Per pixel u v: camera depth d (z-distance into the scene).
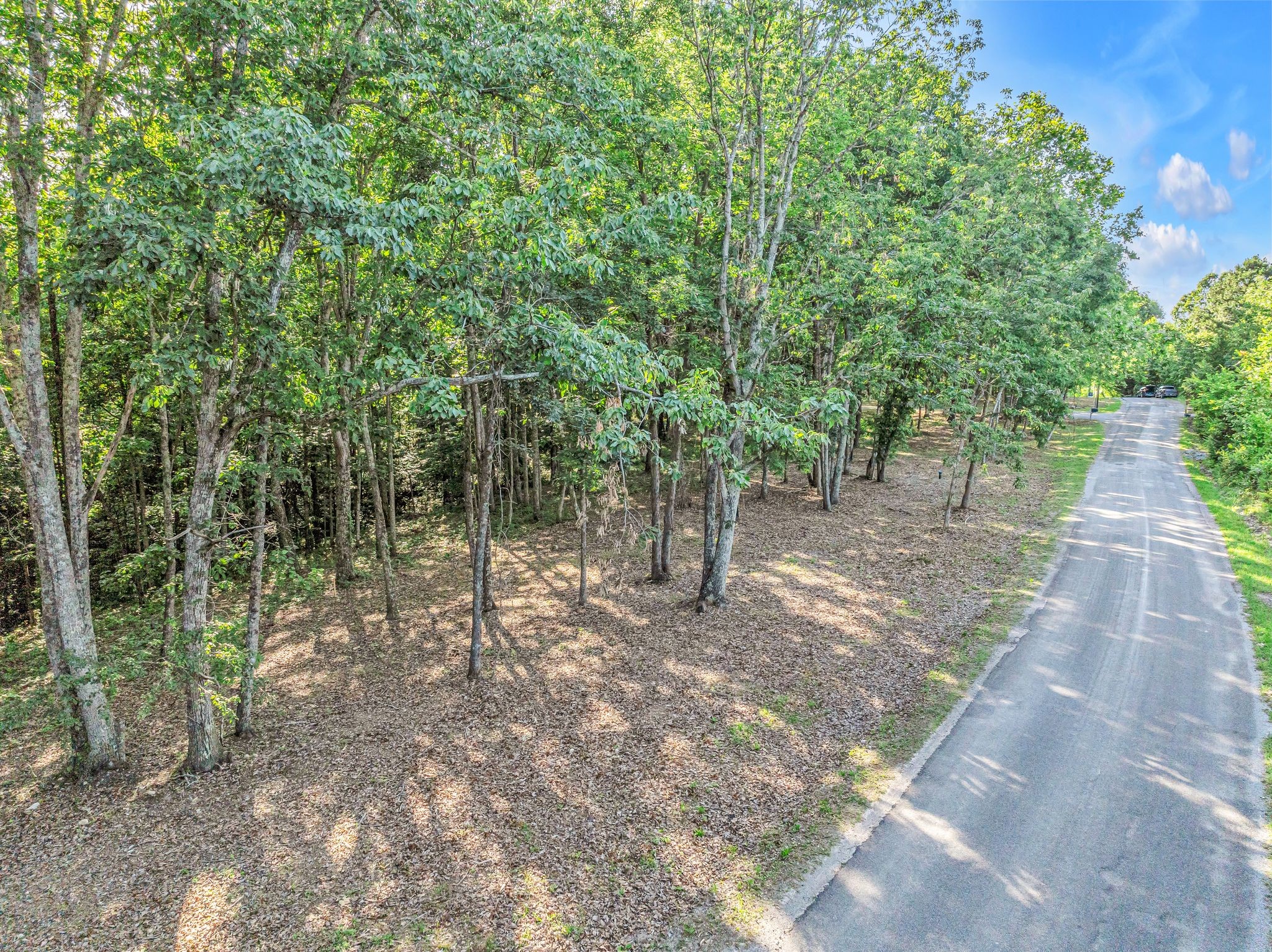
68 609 10.54
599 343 10.15
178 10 9.13
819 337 23.97
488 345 11.78
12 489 17.80
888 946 7.21
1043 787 9.79
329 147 8.29
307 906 8.03
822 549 21.98
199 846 9.26
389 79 10.27
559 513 27.73
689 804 9.65
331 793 10.35
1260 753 10.36
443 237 12.82
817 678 13.34
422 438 29.84
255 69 10.52
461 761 10.99
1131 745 10.71
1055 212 28.73
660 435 26.55
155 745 12.28
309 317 15.56
